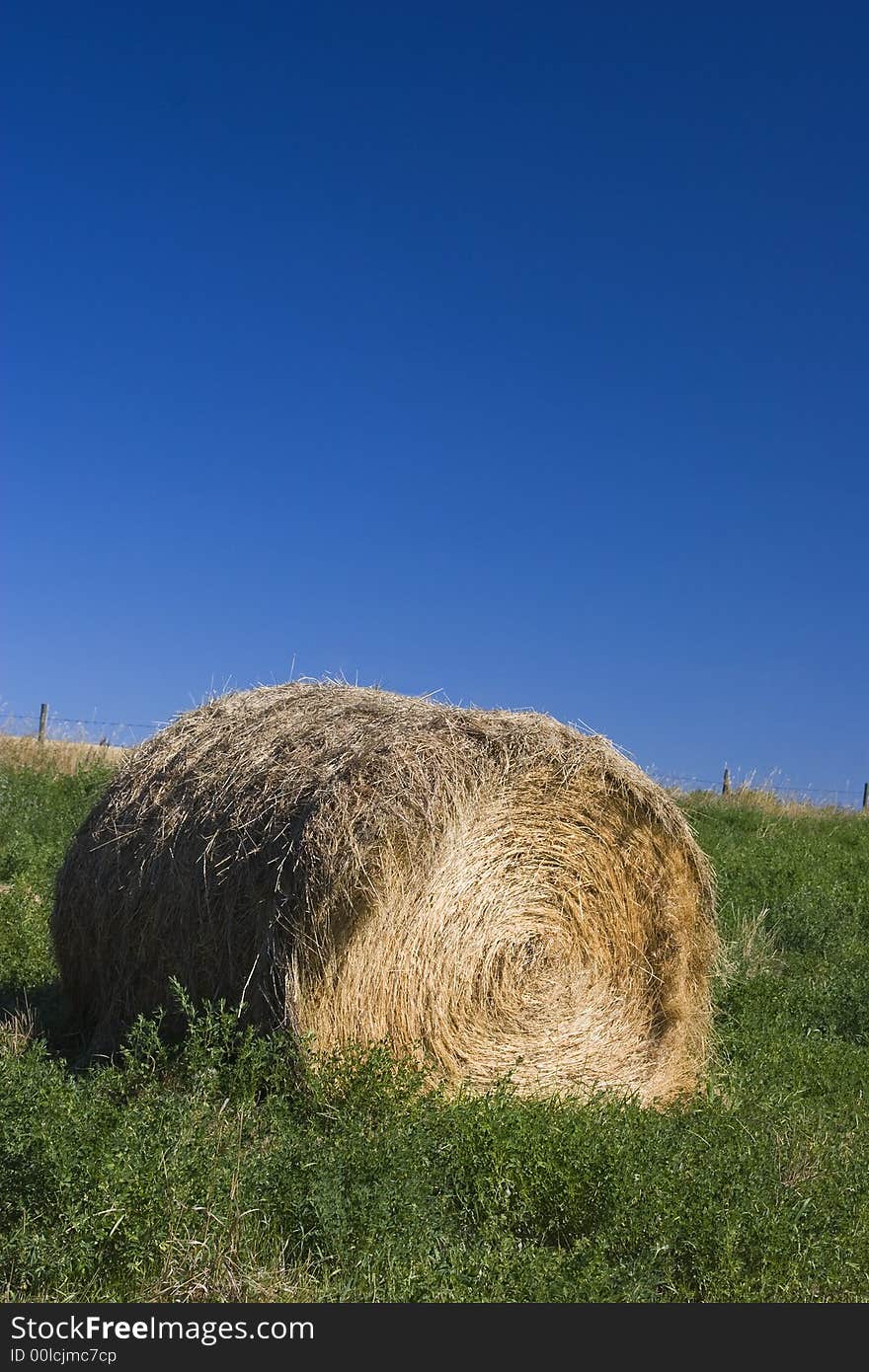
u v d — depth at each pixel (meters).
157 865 7.46
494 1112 5.98
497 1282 4.59
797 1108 7.23
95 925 7.87
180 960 7.28
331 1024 6.78
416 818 6.93
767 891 13.50
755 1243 5.01
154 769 8.02
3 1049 6.47
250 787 7.23
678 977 8.20
